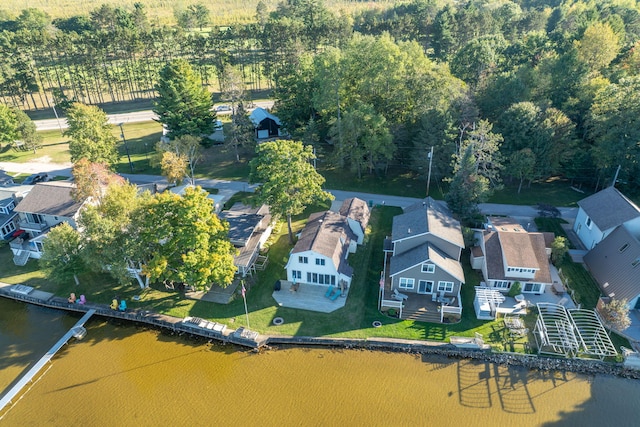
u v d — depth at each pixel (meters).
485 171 59.38
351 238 53.38
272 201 52.16
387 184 70.00
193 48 123.62
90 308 46.94
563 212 61.34
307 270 48.09
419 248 46.84
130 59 127.19
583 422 34.88
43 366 40.72
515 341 41.47
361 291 47.84
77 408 36.88
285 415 35.66
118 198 46.06
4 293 49.59
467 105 64.50
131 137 92.06
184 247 43.91
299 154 52.62
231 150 84.00
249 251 51.31
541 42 104.38
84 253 45.31
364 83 67.75
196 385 38.78
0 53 112.19
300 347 42.25
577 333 41.28
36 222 58.00
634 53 81.19
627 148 57.97
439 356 40.88
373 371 39.59
